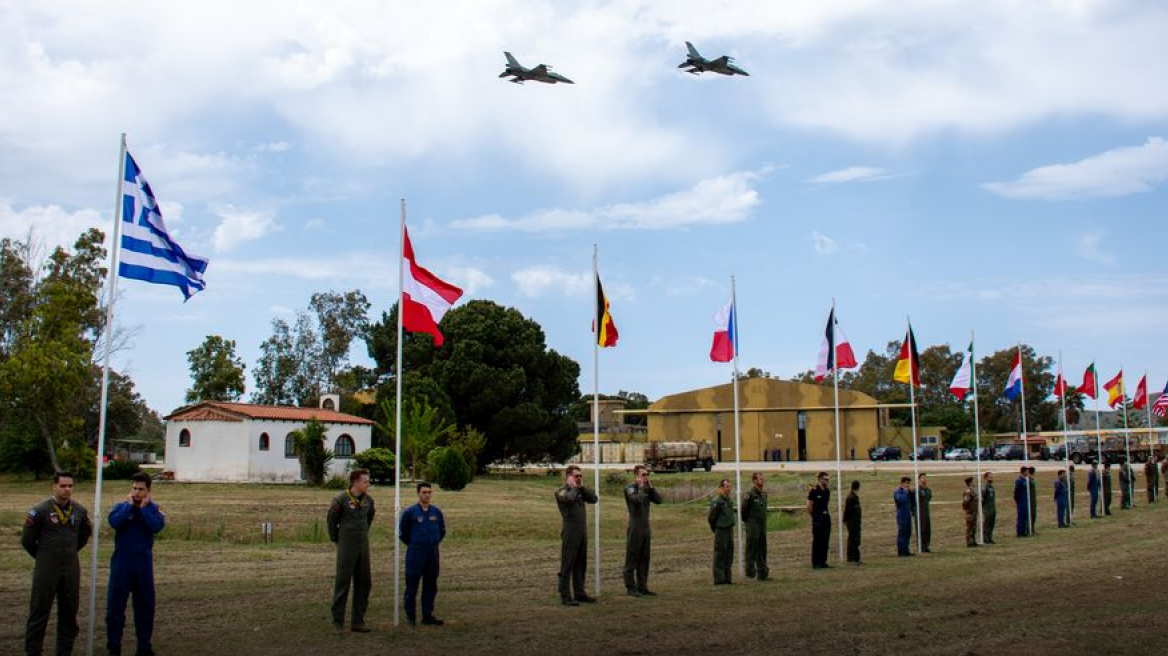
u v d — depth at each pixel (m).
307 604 15.24
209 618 13.99
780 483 53.78
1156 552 22.19
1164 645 11.88
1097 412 36.19
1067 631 12.83
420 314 14.67
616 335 17.61
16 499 36.91
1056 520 32.94
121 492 42.22
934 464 79.12
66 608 11.08
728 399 95.00
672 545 25.94
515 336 72.25
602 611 14.70
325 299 99.75
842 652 11.65
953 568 20.02
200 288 13.59
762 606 15.16
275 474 50.56
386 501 37.72
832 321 22.66
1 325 63.75
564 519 15.54
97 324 63.66
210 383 88.75
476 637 12.60
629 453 92.69
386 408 57.97
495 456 71.56
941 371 131.38
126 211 12.56
